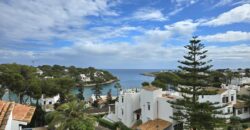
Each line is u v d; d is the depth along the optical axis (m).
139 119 49.28
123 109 51.16
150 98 45.84
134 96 50.41
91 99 91.12
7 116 11.62
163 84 72.44
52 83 54.91
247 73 135.38
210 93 35.50
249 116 52.16
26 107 16.80
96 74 182.38
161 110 44.56
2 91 52.09
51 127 32.75
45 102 74.31
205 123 34.84
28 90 51.50
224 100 49.47
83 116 31.86
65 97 58.28
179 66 36.78
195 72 35.72
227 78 103.00
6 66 54.09
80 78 151.62
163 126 41.50
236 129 41.44
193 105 34.97
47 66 159.00
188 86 36.66
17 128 14.43
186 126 37.34
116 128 46.69
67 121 30.81
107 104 79.75
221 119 35.22
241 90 64.75
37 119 45.62
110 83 179.75
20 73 54.38
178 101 36.66
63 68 170.75
